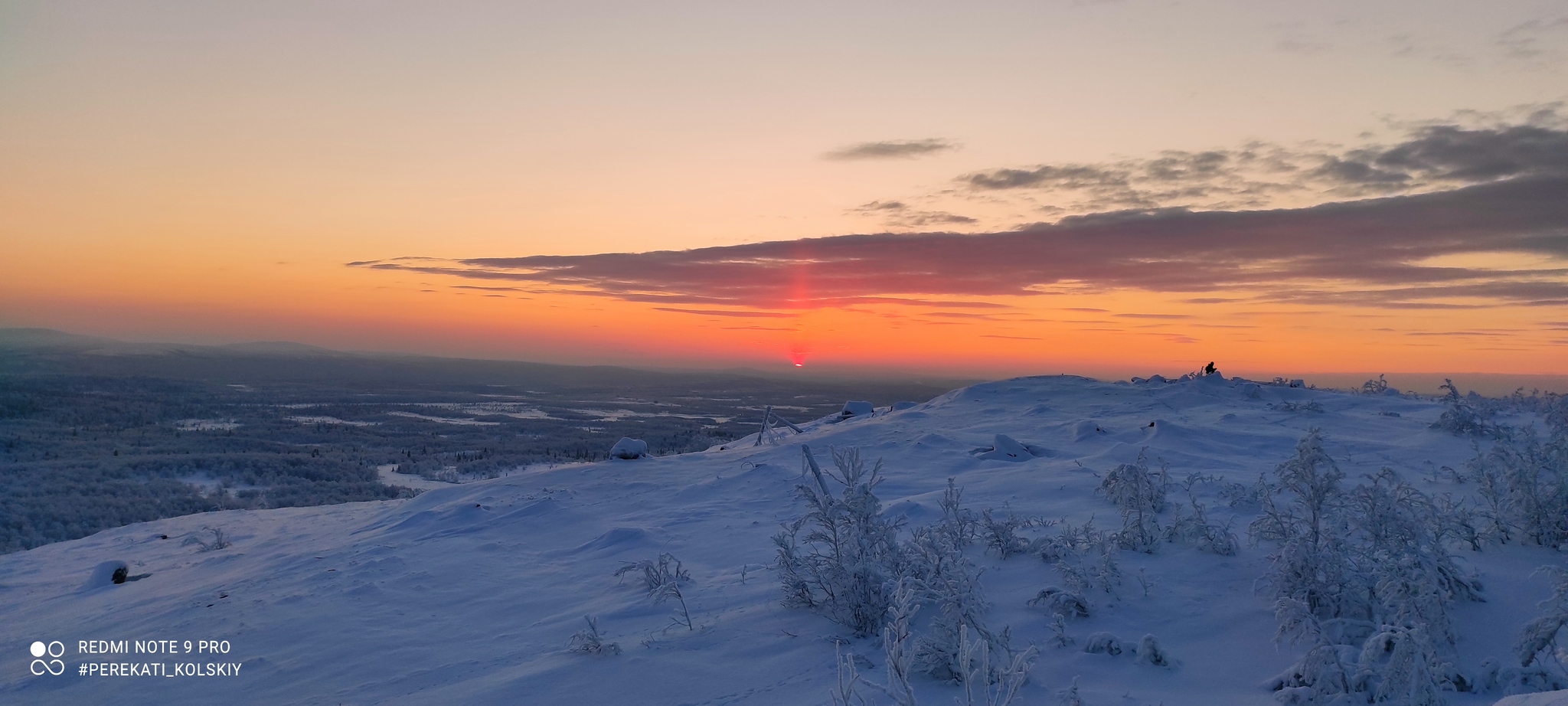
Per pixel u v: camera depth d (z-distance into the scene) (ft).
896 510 35.76
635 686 19.88
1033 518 32.24
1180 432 52.06
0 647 32.12
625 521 43.19
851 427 70.33
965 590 19.22
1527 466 25.05
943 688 17.54
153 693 24.03
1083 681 17.69
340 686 23.04
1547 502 23.88
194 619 31.53
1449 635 17.90
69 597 43.39
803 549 32.30
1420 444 45.78
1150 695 16.94
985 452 52.42
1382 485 34.32
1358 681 16.12
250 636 28.40
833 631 21.83
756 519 40.73
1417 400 67.46
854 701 17.25
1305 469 21.40
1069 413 68.69
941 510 35.63
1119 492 29.01
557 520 44.42
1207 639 19.81
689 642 22.48
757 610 24.68
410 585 33.45
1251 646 19.16
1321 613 19.35
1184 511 32.07
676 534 38.91
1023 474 43.42
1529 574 21.56
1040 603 21.90
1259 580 22.63
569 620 26.81
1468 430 46.75
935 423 68.39
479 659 24.00
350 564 37.73
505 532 42.96
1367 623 18.21
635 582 30.63
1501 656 17.69
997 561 26.50
